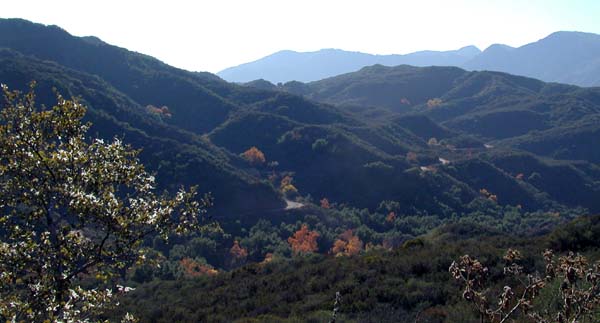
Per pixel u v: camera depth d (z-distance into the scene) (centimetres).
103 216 640
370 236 5797
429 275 1223
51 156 656
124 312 1355
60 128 673
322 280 1370
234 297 1427
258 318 1124
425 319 900
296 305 1194
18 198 634
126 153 731
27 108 664
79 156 662
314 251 4978
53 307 545
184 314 1287
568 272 360
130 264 683
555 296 670
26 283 581
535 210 7862
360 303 1079
